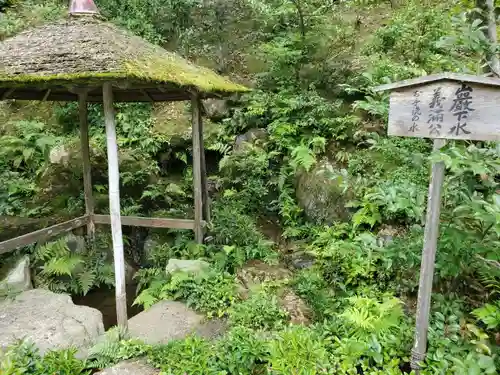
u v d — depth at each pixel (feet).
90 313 14.21
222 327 13.43
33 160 25.18
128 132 26.32
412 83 8.59
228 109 25.75
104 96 12.19
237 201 21.66
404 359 10.05
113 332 12.58
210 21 27.12
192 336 12.06
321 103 22.34
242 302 14.21
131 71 10.89
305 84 24.38
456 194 9.79
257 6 25.67
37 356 11.16
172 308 14.74
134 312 17.22
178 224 18.93
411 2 24.95
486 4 10.47
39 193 23.89
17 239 16.69
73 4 13.98
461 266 10.04
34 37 13.29
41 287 17.40
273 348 10.39
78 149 25.08
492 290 10.82
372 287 13.20
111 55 11.52
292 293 14.52
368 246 11.90
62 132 27.94
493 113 7.43
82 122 20.36
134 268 20.57
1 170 24.38
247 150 23.21
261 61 27.86
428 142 16.69
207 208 19.88
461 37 9.57
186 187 24.04
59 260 17.93
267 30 28.50
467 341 9.78
